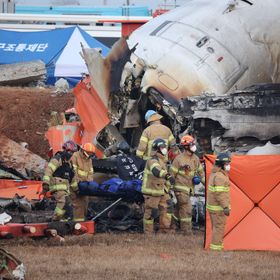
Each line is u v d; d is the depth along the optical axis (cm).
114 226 5197
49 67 12725
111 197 5169
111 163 5581
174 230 5175
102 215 5328
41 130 9519
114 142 6619
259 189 4491
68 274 3600
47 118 9738
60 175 5084
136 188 5122
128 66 6588
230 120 6262
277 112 6291
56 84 11806
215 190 4375
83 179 5219
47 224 4381
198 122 6244
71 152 5128
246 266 3916
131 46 6875
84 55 6512
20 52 13162
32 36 13612
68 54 12950
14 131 9481
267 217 4491
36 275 3547
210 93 6456
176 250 4403
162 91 6475
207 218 4500
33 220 5225
